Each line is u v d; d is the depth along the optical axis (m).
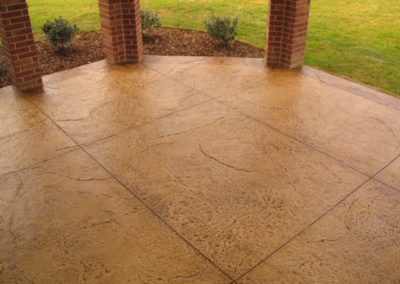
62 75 5.42
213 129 4.22
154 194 3.30
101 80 5.29
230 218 3.06
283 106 4.69
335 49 6.66
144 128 4.23
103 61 5.86
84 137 4.07
